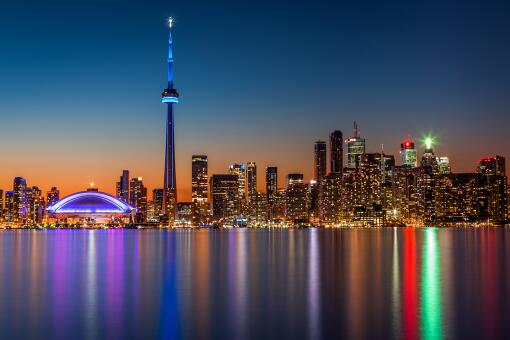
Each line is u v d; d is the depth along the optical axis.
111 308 65.06
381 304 66.88
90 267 116.38
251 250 181.50
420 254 156.50
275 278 94.00
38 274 101.75
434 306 65.38
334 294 75.44
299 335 51.62
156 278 94.81
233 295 75.00
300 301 69.62
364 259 136.62
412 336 50.84
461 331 52.47
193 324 56.31
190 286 84.31
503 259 135.75
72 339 50.66
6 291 79.38
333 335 51.56
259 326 55.31
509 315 59.69
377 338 50.25
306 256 149.25
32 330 53.91
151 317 59.69
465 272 103.12
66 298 73.00
